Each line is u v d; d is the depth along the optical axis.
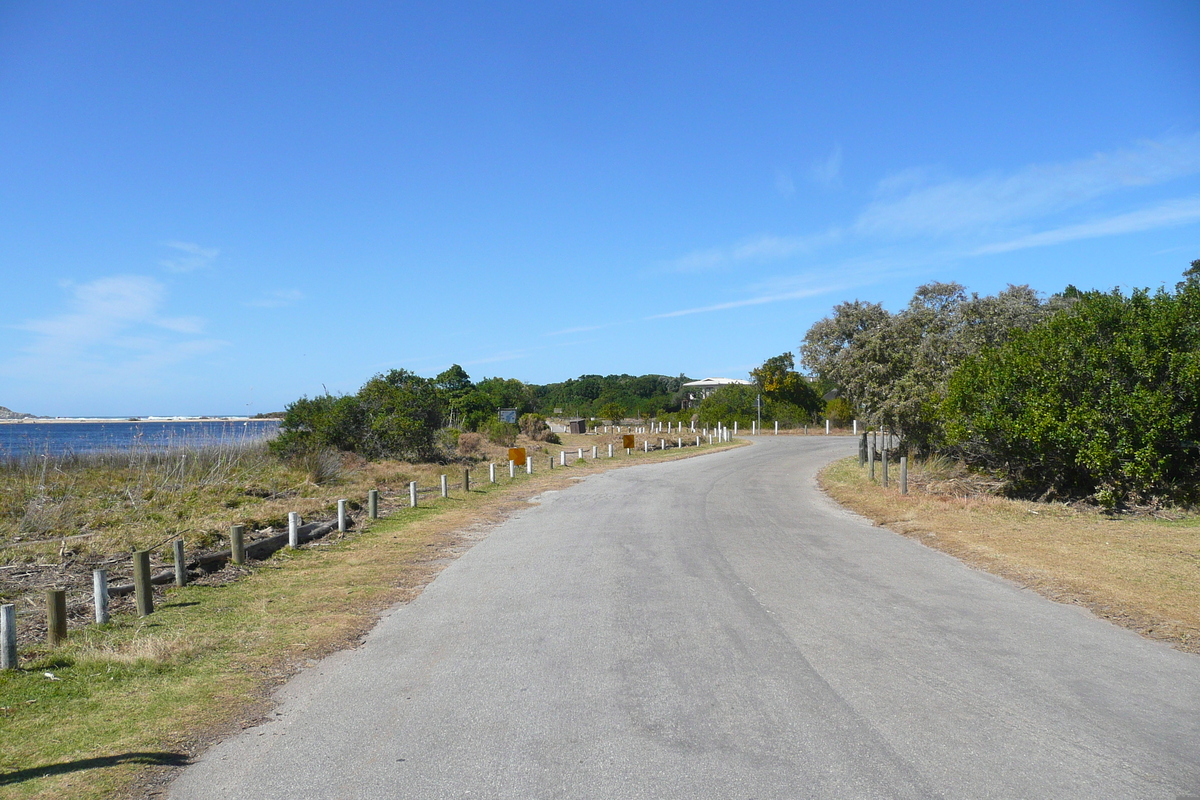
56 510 15.39
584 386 100.25
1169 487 14.05
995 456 16.91
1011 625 7.39
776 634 7.16
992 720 5.10
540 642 7.08
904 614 7.83
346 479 22.78
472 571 10.53
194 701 5.89
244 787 4.43
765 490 20.16
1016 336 16.67
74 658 6.96
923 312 23.70
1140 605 7.91
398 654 6.93
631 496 19.16
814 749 4.68
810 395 60.72
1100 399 13.82
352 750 4.88
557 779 4.36
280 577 10.41
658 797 4.12
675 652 6.66
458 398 48.66
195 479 20.30
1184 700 5.45
